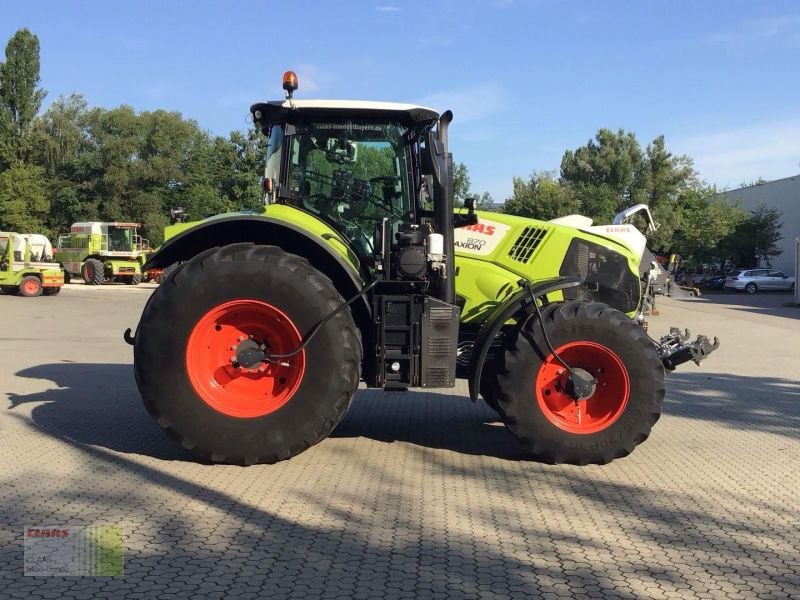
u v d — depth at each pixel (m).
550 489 4.53
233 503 4.15
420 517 3.99
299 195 5.46
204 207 34.75
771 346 12.98
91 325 15.48
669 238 43.53
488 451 5.45
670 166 44.19
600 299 5.75
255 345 4.88
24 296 24.86
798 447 5.64
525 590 3.12
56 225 54.38
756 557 3.51
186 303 4.73
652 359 5.00
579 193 42.06
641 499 4.36
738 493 4.49
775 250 46.19
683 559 3.48
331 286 4.85
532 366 4.94
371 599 3.01
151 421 6.16
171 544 3.55
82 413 6.48
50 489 4.33
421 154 5.37
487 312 5.61
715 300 30.64
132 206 54.91
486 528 3.85
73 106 56.88
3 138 51.19
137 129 55.81
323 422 4.78
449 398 7.69
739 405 7.34
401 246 5.01
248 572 3.25
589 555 3.51
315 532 3.74
